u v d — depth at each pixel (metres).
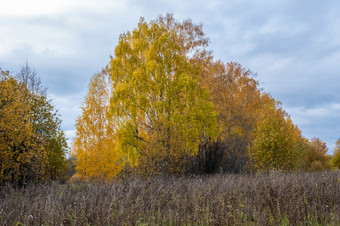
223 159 25.20
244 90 30.33
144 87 20.59
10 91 16.55
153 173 17.42
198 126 20.48
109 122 21.84
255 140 24.00
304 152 37.72
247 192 9.59
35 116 20.72
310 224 6.74
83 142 21.23
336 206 7.66
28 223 6.73
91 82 22.31
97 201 8.15
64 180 22.62
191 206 8.01
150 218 7.01
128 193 8.88
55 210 7.31
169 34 21.56
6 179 15.15
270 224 6.51
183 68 21.98
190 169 20.09
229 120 27.91
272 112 29.45
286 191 8.48
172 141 18.77
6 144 15.57
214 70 30.22
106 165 20.39
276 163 22.20
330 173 15.79
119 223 6.58
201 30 25.84
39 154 16.75
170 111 20.42
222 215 6.71
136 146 20.00
